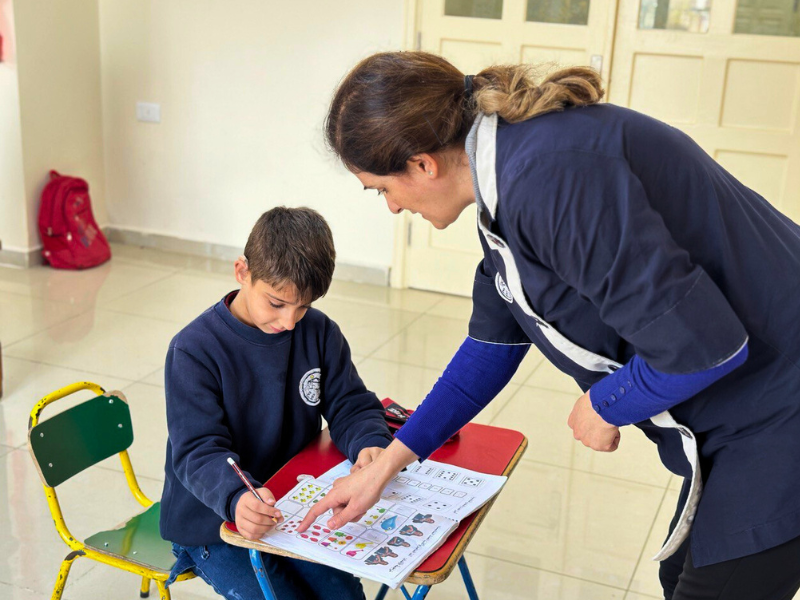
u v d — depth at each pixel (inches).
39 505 103.0
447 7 170.2
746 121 160.1
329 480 61.5
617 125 45.6
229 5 183.0
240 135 191.2
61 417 73.9
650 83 163.3
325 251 62.6
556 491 111.3
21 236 187.2
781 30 153.7
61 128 191.2
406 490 59.6
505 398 136.9
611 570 96.1
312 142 185.3
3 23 175.5
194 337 64.7
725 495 50.1
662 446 55.4
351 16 175.2
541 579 94.1
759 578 50.1
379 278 188.4
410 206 52.1
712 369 44.1
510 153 46.2
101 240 194.7
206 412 63.4
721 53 157.2
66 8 186.4
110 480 109.1
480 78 49.3
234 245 199.0
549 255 45.6
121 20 193.2
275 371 66.4
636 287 43.3
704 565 51.4
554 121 45.8
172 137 197.2
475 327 59.6
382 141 47.5
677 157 46.6
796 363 48.4
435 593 90.8
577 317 49.8
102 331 155.4
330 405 70.2
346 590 66.1
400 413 72.9
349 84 49.0
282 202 192.4
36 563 92.6
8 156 183.3
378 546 52.7
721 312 43.6
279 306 62.8
